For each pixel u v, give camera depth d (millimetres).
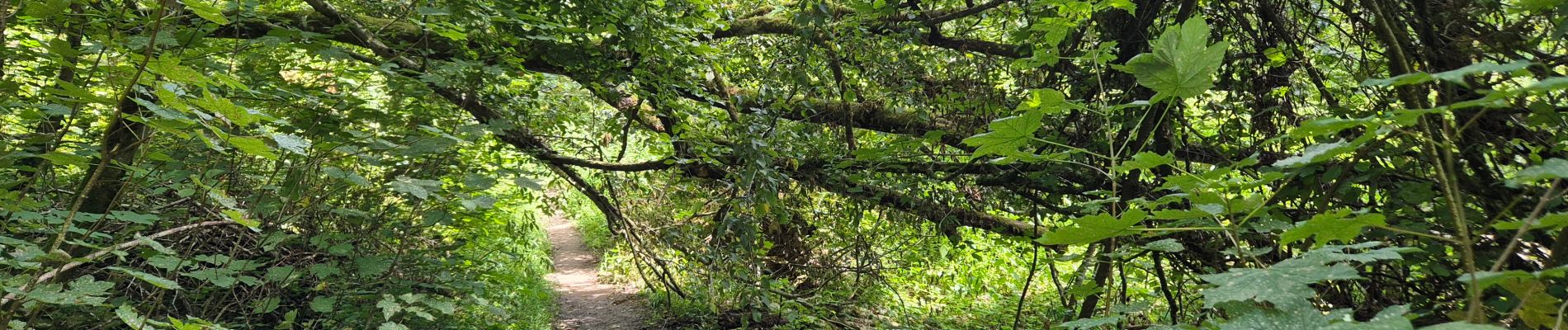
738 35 6617
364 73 4633
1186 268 3895
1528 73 2330
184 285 5020
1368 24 3053
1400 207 2941
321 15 4836
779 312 7059
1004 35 6371
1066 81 4391
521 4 4922
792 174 6219
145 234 4438
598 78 5375
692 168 6348
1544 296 1177
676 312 9125
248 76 3928
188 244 4848
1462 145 2658
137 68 1992
